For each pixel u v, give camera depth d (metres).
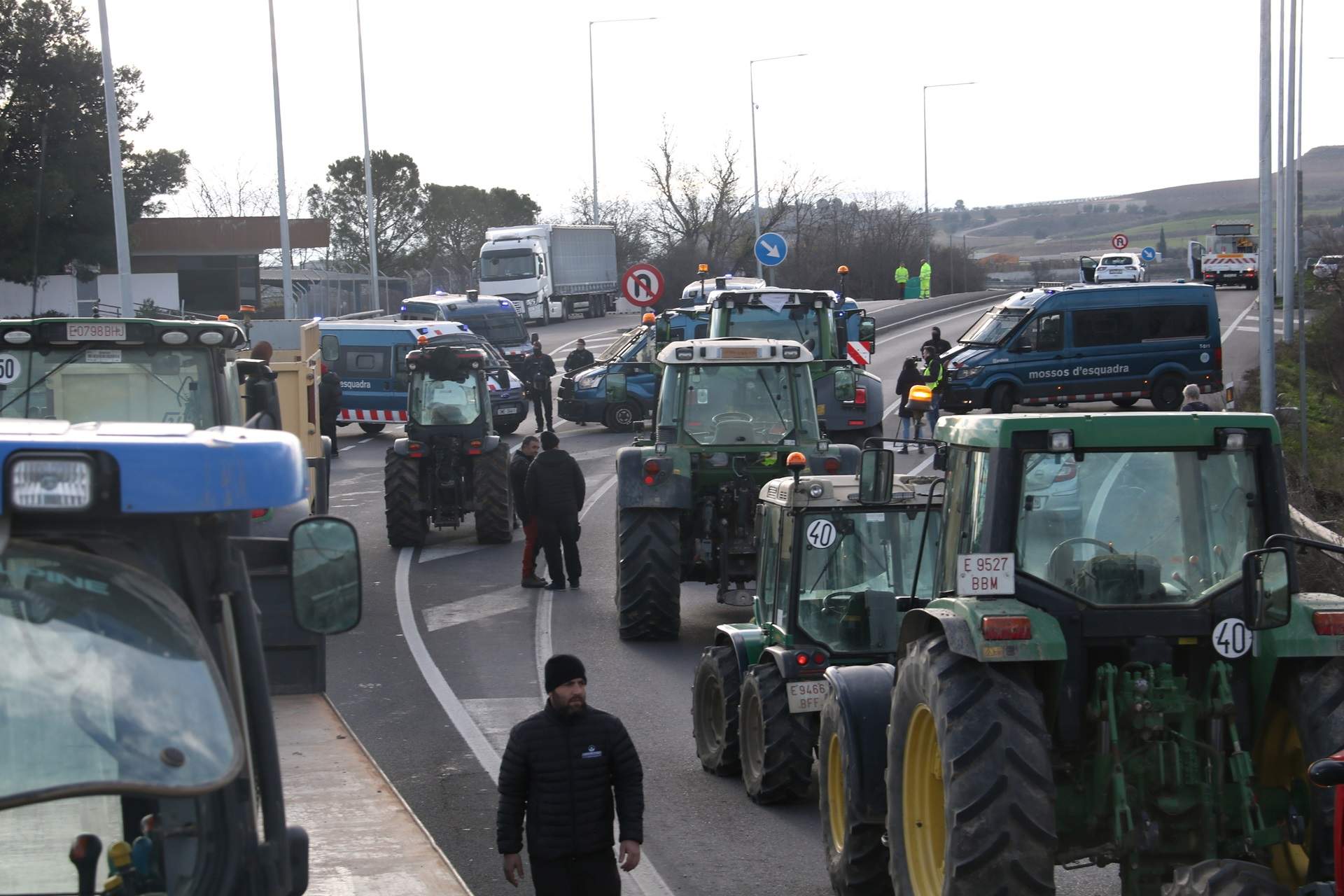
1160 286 35.94
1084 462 6.77
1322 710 6.35
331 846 7.32
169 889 3.68
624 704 13.20
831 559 10.09
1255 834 6.46
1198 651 6.69
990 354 35.69
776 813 10.04
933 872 6.96
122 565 3.71
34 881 3.63
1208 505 6.77
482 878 8.62
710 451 15.79
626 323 72.31
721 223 83.25
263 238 56.62
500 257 69.31
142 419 11.59
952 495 7.41
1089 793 6.68
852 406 26.67
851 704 8.05
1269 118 24.23
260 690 4.17
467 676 14.21
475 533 23.59
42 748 3.50
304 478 3.87
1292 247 35.06
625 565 15.52
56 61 34.62
